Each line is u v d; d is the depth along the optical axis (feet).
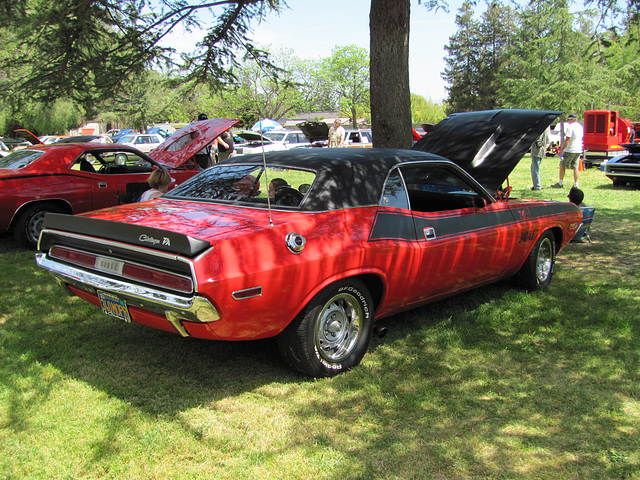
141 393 10.86
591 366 12.30
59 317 15.24
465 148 17.49
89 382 11.27
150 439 9.25
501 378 11.76
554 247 18.65
